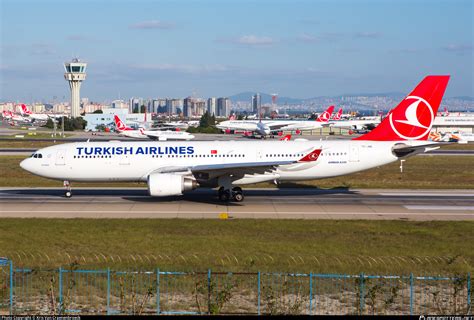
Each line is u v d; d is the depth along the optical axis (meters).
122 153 94.00
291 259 58.03
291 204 91.31
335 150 93.75
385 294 48.81
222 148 94.25
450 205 91.62
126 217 79.94
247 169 89.88
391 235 69.19
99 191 106.31
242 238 67.06
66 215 81.56
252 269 54.44
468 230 72.00
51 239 66.56
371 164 94.38
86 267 55.41
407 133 95.12
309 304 45.97
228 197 92.88
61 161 94.06
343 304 46.53
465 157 177.38
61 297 46.31
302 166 92.75
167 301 46.94
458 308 45.59
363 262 57.12
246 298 47.50
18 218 78.75
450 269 55.03
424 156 180.38
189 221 76.81
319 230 71.69
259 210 85.81
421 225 75.00
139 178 94.88
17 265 55.88
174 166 93.62
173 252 60.75
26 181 122.00
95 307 45.53
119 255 59.66
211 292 47.84
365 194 103.38
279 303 46.38
